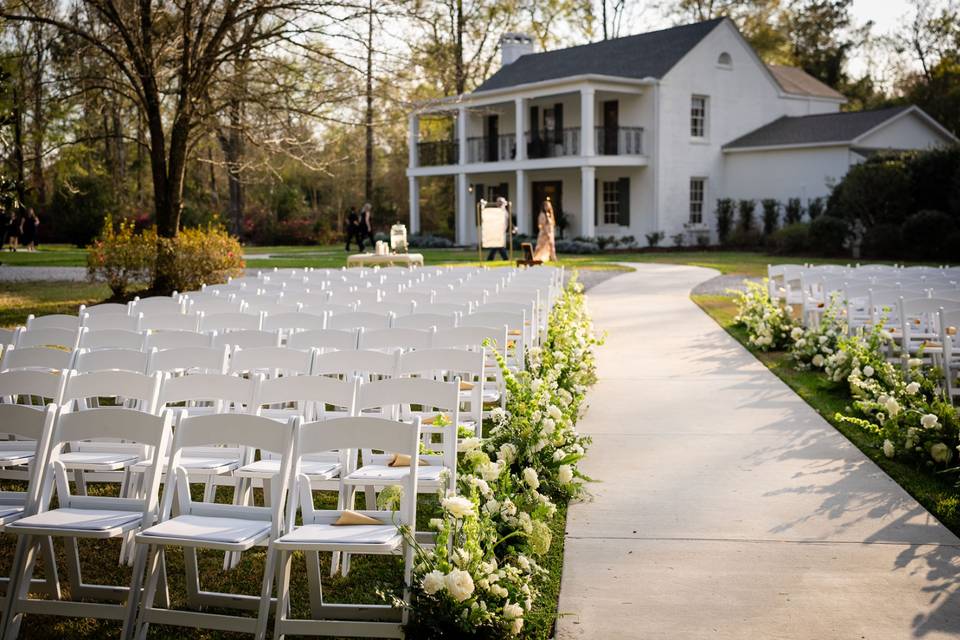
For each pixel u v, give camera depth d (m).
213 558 5.51
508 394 6.64
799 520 5.68
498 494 4.80
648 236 35.50
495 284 12.16
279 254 33.56
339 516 4.46
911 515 5.73
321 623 4.10
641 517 5.78
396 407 6.32
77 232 37.72
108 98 18.52
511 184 39.56
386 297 10.21
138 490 6.12
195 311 9.55
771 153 36.69
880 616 4.36
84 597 4.77
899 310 9.04
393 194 50.38
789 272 13.68
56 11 16.66
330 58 17.09
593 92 34.09
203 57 16.77
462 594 3.81
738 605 4.51
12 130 15.49
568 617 4.41
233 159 23.53
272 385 5.18
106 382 5.36
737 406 8.82
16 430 4.65
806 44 60.06
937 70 48.72
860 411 8.08
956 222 28.75
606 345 12.61
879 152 31.64
